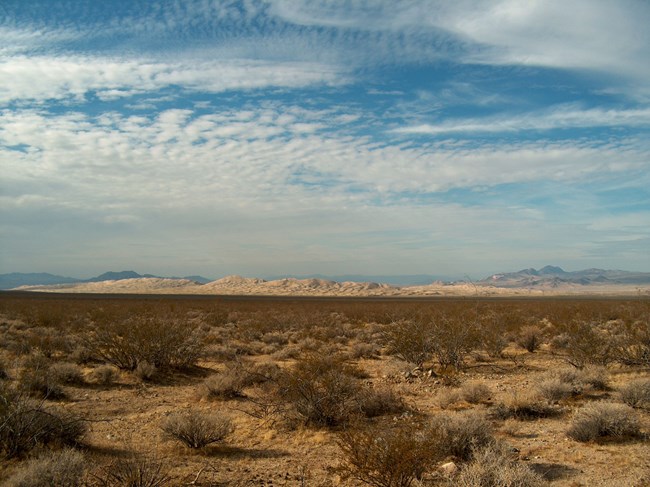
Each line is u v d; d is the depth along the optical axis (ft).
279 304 253.44
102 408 42.34
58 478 21.70
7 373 49.49
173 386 53.36
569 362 62.80
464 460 26.81
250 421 37.47
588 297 416.87
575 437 31.50
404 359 62.80
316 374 37.37
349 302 291.79
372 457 22.72
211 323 131.64
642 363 59.31
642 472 25.16
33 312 139.44
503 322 107.65
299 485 24.50
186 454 29.53
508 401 39.45
